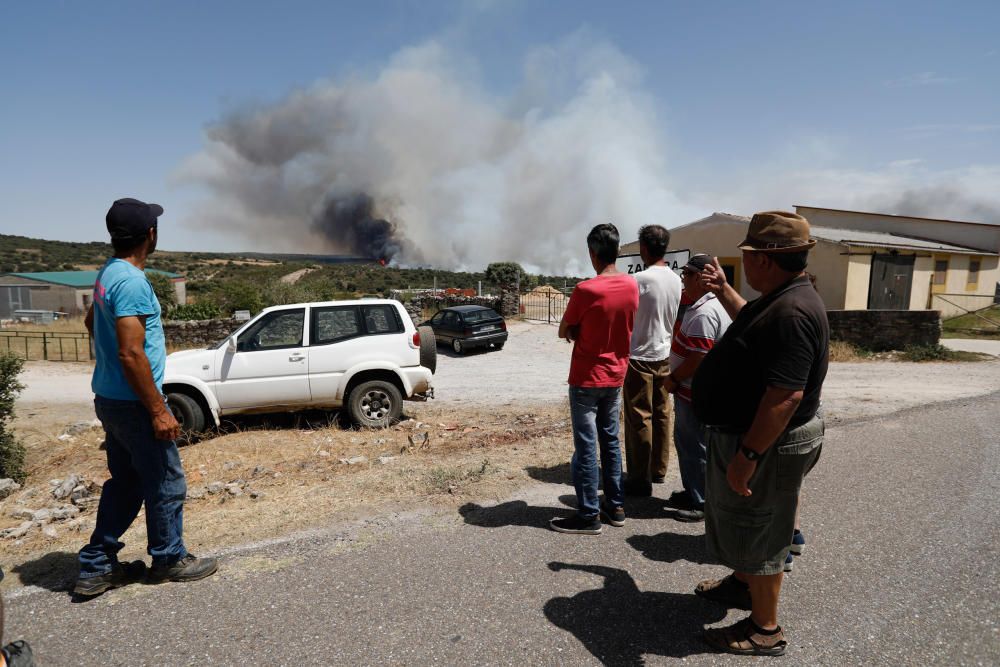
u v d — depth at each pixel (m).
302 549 3.28
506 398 9.77
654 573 2.99
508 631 2.48
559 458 5.01
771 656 2.31
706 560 3.14
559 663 2.27
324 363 7.25
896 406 7.18
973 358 12.76
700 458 3.62
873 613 2.61
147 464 2.77
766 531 2.21
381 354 7.38
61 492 5.13
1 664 1.67
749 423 2.16
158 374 2.77
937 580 2.89
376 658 2.31
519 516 3.74
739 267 17.22
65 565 3.17
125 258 2.72
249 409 7.16
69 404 11.20
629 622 2.55
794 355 2.00
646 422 4.05
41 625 2.56
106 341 2.66
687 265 3.54
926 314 13.45
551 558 3.15
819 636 2.44
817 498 4.00
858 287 16.14
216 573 3.02
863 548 3.25
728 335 2.23
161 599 2.77
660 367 4.15
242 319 20.23
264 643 2.41
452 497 4.08
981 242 21.42
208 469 5.57
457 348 16.80
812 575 2.96
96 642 2.44
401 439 6.55
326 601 2.73
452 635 2.46
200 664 2.29
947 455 4.94
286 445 6.42
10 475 6.12
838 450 5.11
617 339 3.43
